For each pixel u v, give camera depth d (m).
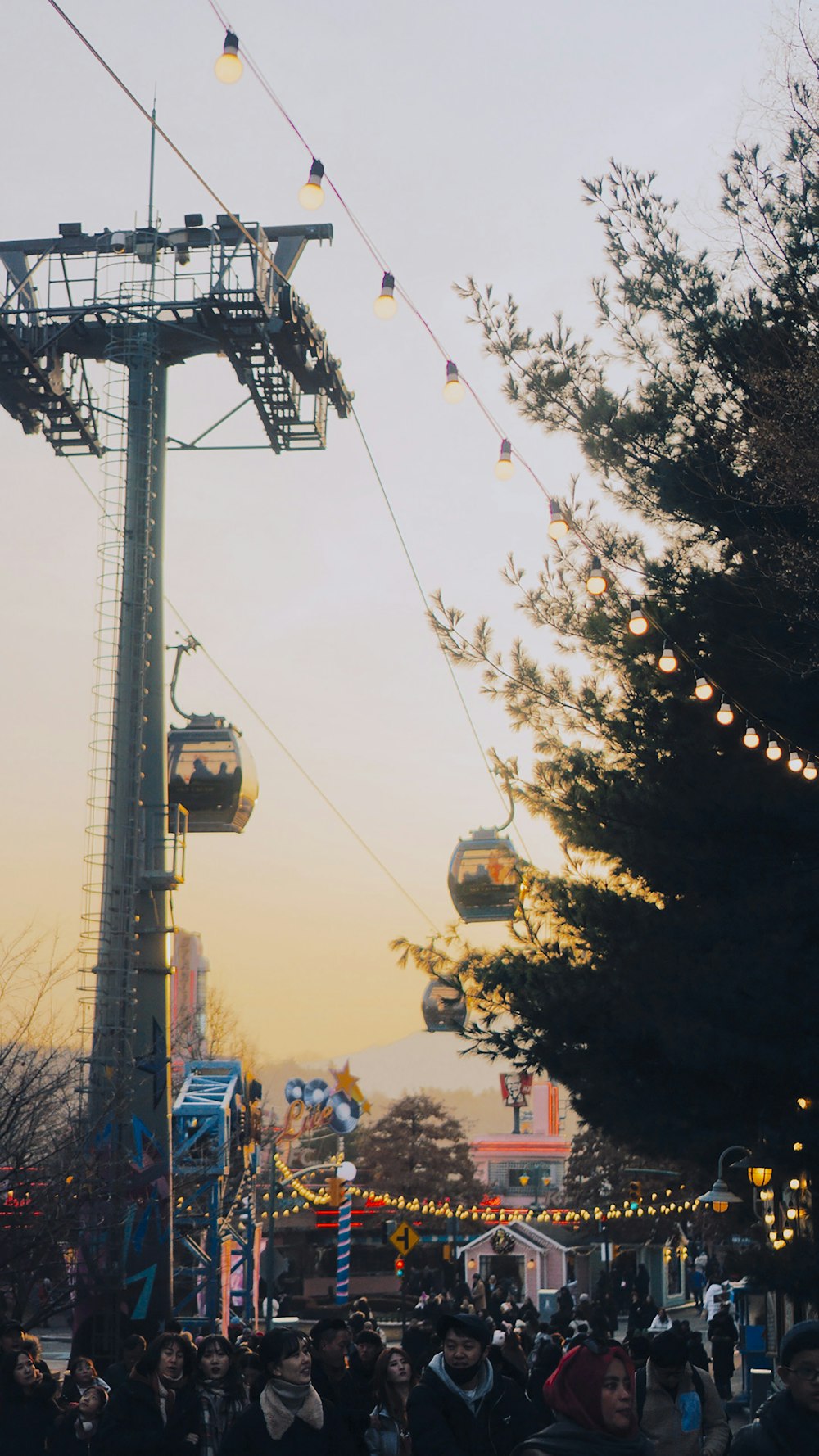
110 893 26.72
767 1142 18.14
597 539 19.06
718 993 17.17
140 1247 24.95
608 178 18.66
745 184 17.59
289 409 32.56
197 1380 9.94
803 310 17.52
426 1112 89.19
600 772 19.38
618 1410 4.88
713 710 18.52
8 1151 20.81
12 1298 21.34
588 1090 19.25
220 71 8.99
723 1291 40.38
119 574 28.72
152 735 28.39
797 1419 5.93
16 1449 10.95
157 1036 26.73
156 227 31.14
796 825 18.06
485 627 19.56
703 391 18.70
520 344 18.86
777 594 17.56
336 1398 9.45
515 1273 70.38
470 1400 7.51
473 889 34.84
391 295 12.60
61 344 31.36
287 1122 46.25
